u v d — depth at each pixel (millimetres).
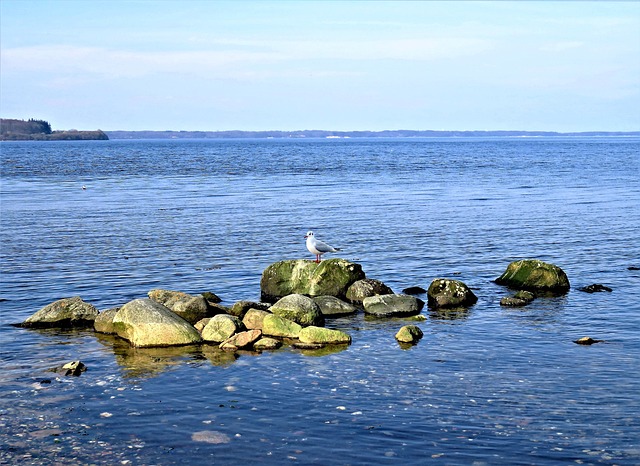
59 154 181875
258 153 190500
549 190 69250
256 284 27859
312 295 25531
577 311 23281
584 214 48938
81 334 21141
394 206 54594
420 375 17000
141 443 13398
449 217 47469
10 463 12633
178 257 33094
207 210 52000
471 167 113938
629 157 154375
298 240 38031
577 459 12570
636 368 17344
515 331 21016
